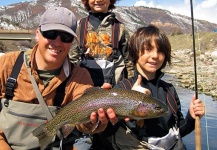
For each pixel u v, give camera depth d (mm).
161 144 897
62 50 838
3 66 863
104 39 1253
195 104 947
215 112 3746
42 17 851
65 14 841
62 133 843
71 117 803
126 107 779
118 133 914
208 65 11461
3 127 848
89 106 790
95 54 1238
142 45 954
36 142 840
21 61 867
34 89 843
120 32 1264
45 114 845
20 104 844
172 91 992
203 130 2863
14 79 852
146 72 969
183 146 924
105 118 789
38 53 861
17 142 842
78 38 1263
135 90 831
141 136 905
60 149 855
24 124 838
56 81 855
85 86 880
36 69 861
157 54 944
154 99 793
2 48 15789
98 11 1277
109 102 782
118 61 1245
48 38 824
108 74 1181
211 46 16031
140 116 788
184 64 12117
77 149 1011
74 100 809
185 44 18438
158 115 786
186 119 984
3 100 865
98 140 1002
